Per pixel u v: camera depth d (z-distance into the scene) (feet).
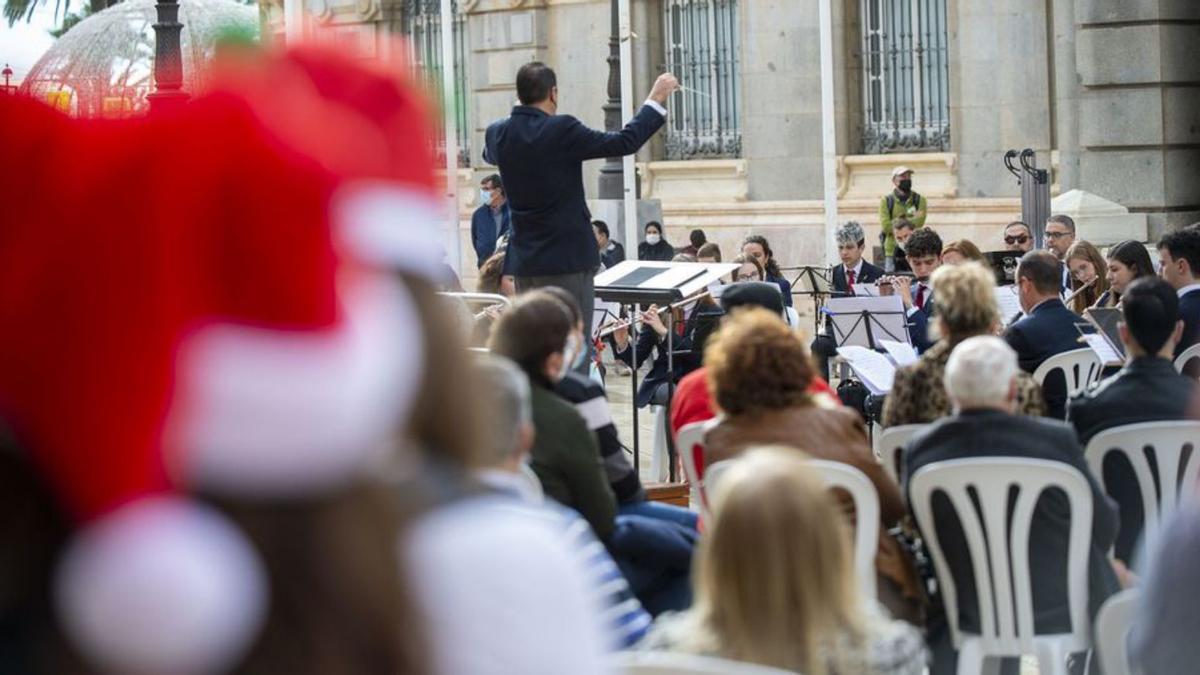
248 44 6.09
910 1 100.27
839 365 65.62
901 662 18.71
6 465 5.86
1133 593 21.66
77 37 73.72
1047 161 94.73
